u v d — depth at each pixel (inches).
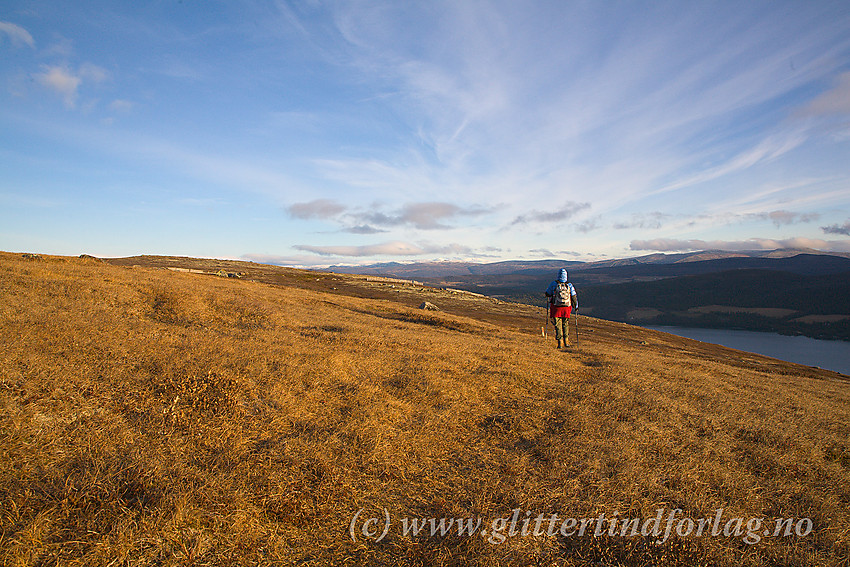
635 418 249.9
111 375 215.3
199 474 148.8
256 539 127.5
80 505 127.8
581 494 162.2
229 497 139.3
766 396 390.9
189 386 215.3
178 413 190.4
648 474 179.9
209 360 255.4
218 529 127.0
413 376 296.5
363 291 2161.7
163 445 165.9
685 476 181.8
